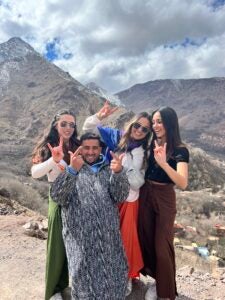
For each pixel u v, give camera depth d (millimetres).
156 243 2189
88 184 1995
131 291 2471
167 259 2174
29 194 7684
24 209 5633
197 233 18125
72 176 1920
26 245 3699
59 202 1958
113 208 2018
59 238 2121
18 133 87500
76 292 1921
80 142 2115
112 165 1977
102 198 1984
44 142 2180
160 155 2039
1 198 5699
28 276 2889
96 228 1933
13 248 3574
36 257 3365
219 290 2764
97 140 2082
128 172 2189
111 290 1908
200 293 2699
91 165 2104
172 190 2236
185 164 2129
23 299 2498
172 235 2217
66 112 2152
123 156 2002
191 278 2984
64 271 2240
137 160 2201
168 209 2203
